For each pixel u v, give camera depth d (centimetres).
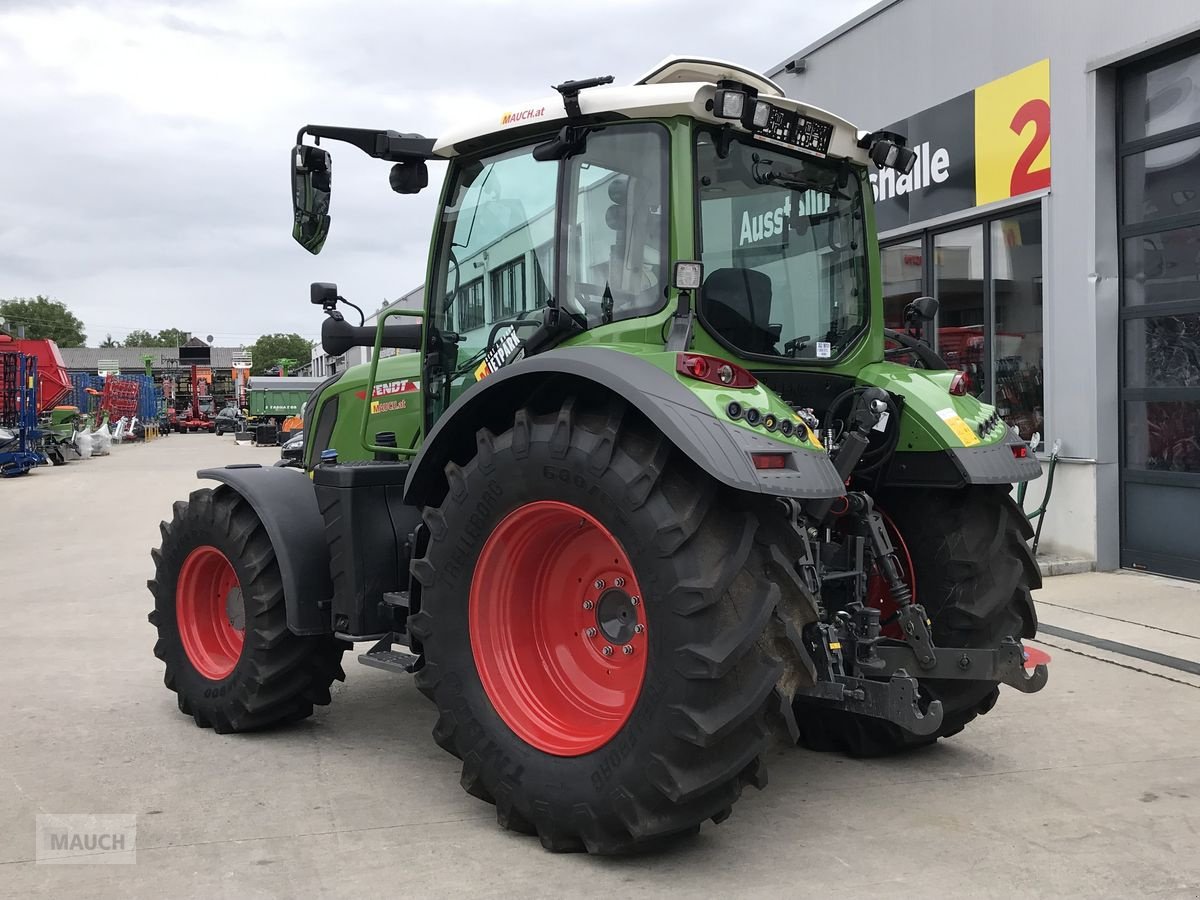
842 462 333
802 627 284
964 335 859
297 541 390
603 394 302
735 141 336
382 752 390
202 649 431
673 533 267
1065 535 750
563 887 270
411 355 474
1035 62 760
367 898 265
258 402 3647
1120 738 395
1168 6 659
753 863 285
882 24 920
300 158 387
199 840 303
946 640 368
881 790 346
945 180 857
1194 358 674
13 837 306
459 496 316
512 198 365
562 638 321
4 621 654
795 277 355
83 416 3034
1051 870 279
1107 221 720
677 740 265
